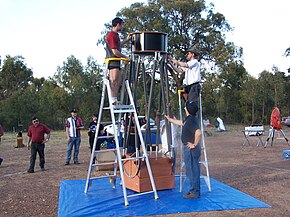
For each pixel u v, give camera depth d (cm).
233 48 3112
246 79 4119
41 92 4294
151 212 595
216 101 4072
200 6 3095
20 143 1866
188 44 3219
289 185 797
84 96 4266
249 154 1376
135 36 695
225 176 913
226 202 648
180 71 759
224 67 3153
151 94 713
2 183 877
